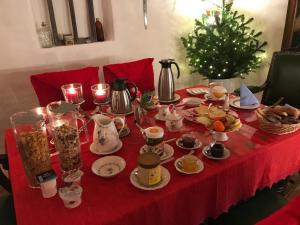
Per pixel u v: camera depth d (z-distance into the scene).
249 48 2.70
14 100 2.29
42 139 0.97
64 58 2.33
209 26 2.69
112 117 1.41
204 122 1.29
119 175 1.04
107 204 0.89
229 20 2.66
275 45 3.11
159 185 0.96
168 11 2.67
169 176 1.00
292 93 2.03
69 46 2.32
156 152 1.13
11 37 2.12
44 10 2.30
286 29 2.98
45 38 2.28
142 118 1.47
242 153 1.14
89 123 1.48
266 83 2.14
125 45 2.56
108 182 1.00
